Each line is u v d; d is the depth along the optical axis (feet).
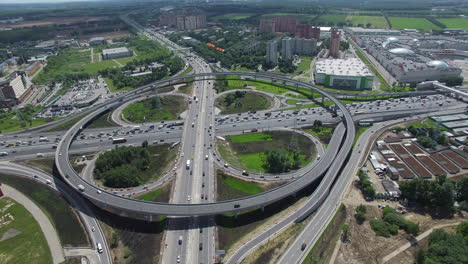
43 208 626.23
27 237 554.46
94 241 544.62
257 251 512.63
